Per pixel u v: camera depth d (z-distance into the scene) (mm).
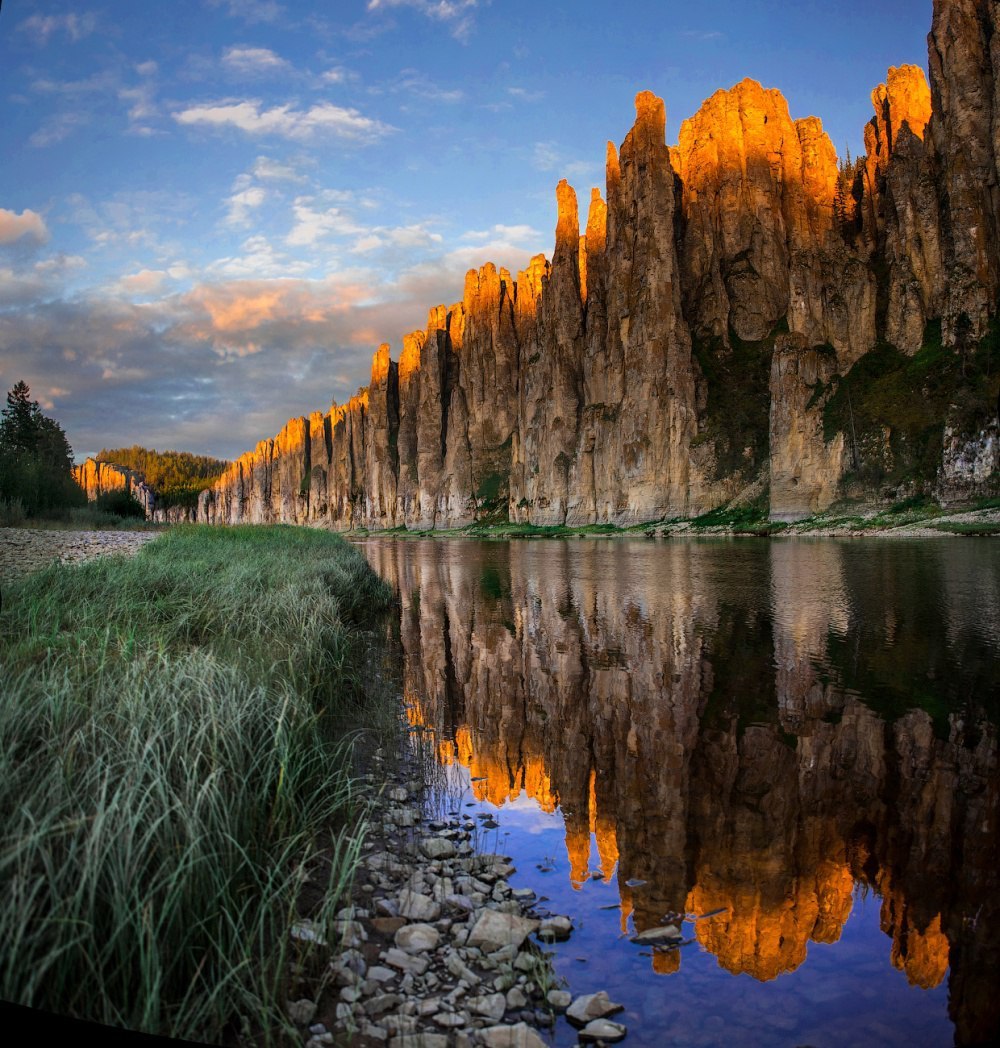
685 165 133625
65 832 4473
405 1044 4348
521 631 21469
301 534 45469
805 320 100062
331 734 10469
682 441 107062
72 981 4082
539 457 142500
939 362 85688
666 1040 4598
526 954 5508
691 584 31547
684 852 7461
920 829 7844
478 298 178000
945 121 95188
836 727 11242
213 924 4926
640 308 113875
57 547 25594
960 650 15930
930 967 5438
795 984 5238
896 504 78062
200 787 5750
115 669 7992
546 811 8602
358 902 6148
